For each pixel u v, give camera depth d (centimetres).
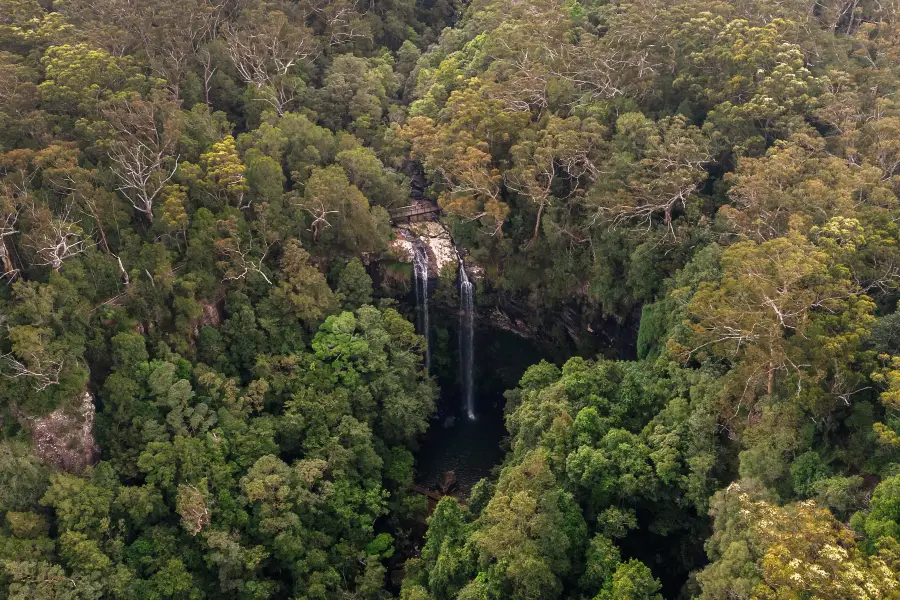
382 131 9731
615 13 9625
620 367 6569
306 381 6975
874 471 4522
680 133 7269
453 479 7650
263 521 5794
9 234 5959
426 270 9031
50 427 5684
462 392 9356
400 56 11500
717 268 6184
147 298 6544
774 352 4778
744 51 7438
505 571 4875
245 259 7188
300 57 10225
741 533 4216
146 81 7994
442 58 10962
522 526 4953
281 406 6969
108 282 6378
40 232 5778
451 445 8344
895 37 8319
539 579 4778
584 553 5209
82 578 4975
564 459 5647
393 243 8969
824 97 7025
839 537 3734
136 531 5669
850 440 4788
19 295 5575
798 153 6412
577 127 8012
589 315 8388
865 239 5334
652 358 6656
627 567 4756
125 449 6031
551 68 8869
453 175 8431
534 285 8638
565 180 8319
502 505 5122
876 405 4791
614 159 7394
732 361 5466
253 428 6397
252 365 7019
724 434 5409
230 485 5969
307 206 7575
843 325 4894
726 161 7544
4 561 4753
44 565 4866
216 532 5612
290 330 7269
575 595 5078
